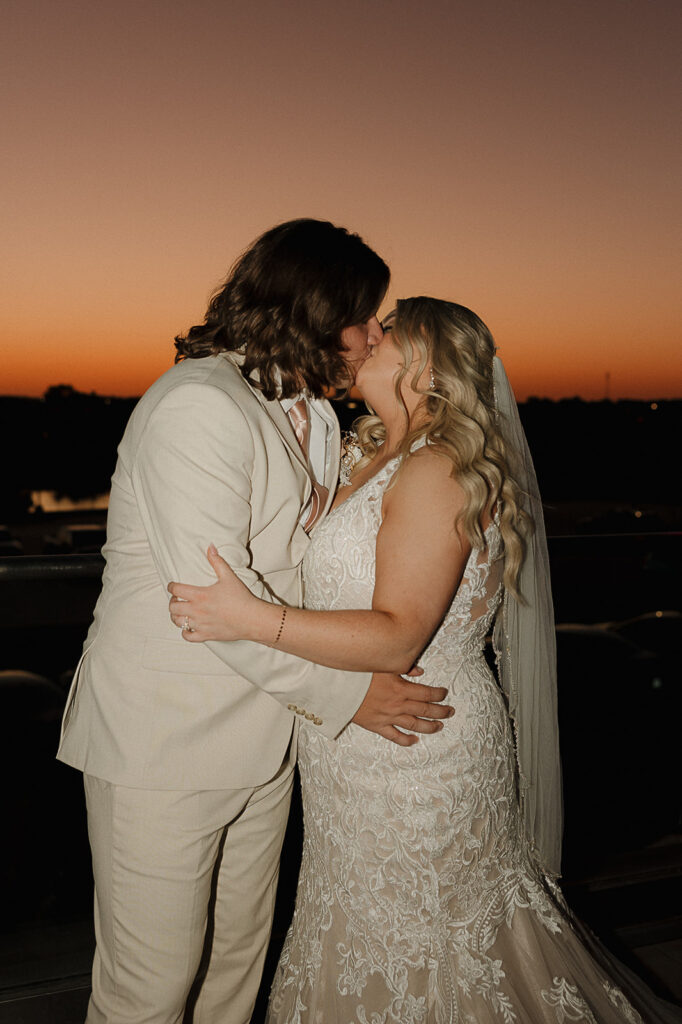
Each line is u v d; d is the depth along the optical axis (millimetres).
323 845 1684
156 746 1486
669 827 3162
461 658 1629
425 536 1441
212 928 1797
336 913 1663
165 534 1403
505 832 1666
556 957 1673
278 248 1480
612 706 4145
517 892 1682
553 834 1867
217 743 1516
